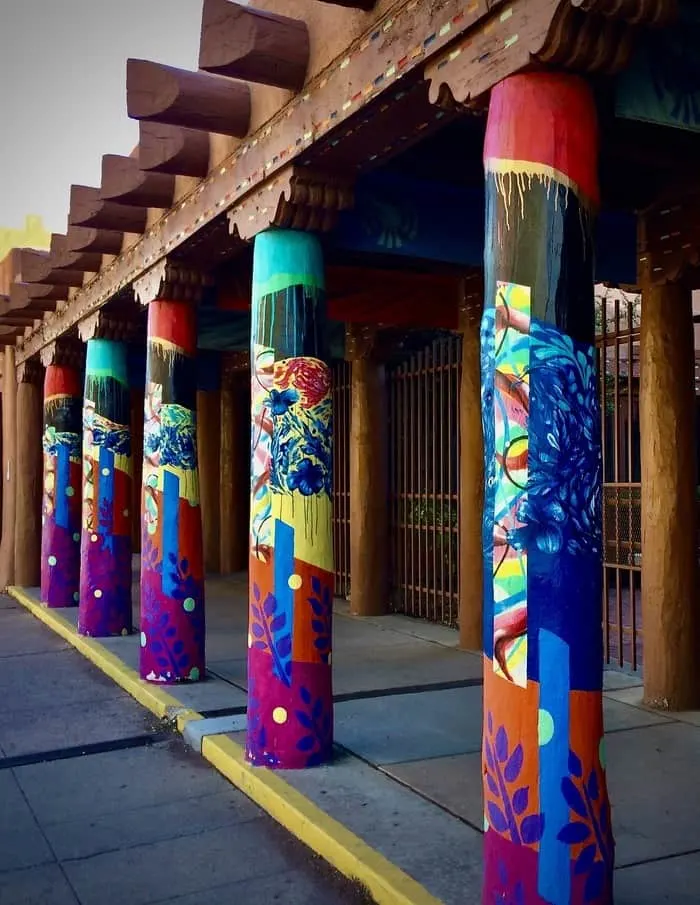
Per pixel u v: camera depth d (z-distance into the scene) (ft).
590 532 9.69
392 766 15.34
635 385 31.35
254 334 16.03
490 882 9.68
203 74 15.72
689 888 10.77
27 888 11.78
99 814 14.30
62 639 29.63
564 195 9.65
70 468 34.06
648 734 17.12
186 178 18.88
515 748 9.48
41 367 39.04
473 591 25.54
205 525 45.75
